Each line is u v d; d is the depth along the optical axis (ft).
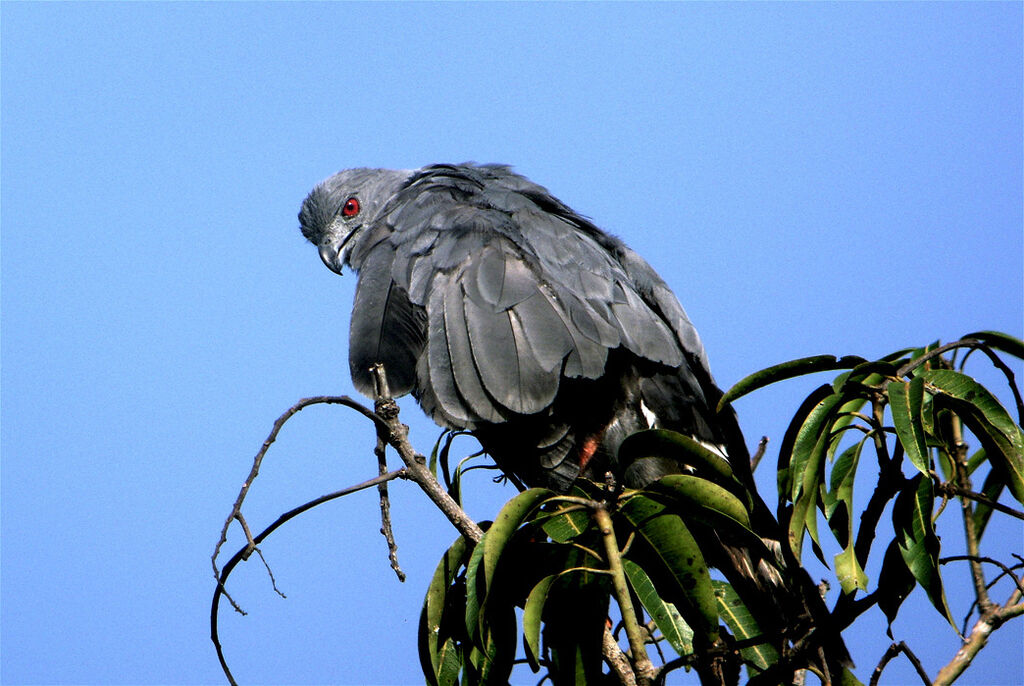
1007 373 18.92
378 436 17.87
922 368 20.39
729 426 26.76
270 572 16.26
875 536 18.12
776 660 18.34
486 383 24.49
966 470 20.34
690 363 28.27
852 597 16.31
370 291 27.66
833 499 19.80
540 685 19.27
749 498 16.98
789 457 18.90
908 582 17.07
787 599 19.89
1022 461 17.74
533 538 18.29
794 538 18.38
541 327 25.04
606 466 25.34
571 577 17.42
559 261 26.76
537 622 15.80
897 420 16.78
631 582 17.37
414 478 17.49
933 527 17.08
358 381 26.32
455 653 18.24
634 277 29.09
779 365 18.56
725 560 19.65
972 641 17.31
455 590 18.02
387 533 17.30
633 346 25.81
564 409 25.39
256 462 16.51
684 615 16.89
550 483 25.26
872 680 16.98
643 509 16.78
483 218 27.89
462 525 17.21
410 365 26.23
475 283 26.08
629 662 17.65
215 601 16.35
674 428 26.25
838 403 18.17
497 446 25.35
